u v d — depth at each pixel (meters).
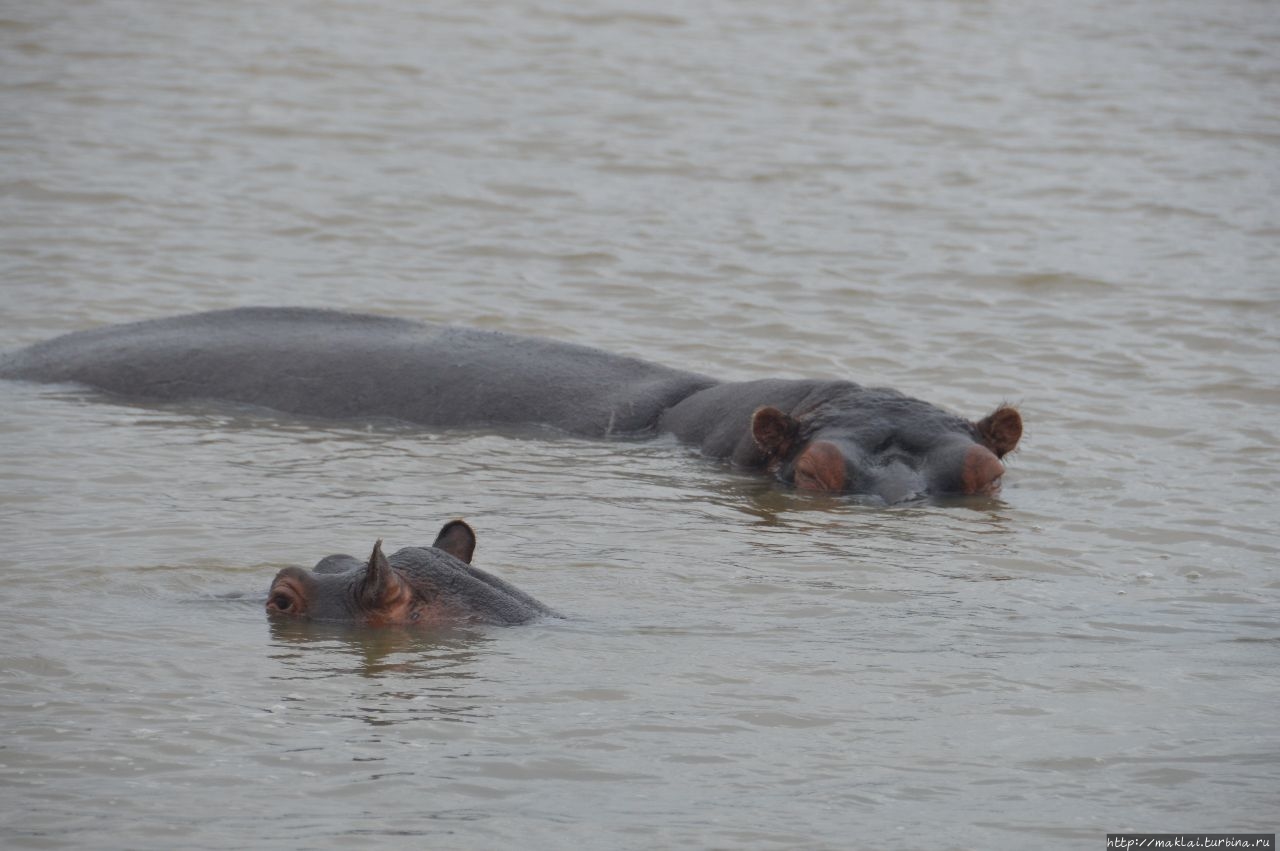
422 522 39.75
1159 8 135.12
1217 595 36.31
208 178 79.25
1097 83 109.25
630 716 28.16
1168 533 41.25
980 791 25.77
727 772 26.22
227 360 53.69
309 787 25.22
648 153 88.19
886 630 33.22
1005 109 101.62
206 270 65.75
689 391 52.81
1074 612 34.88
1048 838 24.27
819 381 50.06
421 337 55.19
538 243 71.44
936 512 43.53
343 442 48.34
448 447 48.56
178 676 29.12
